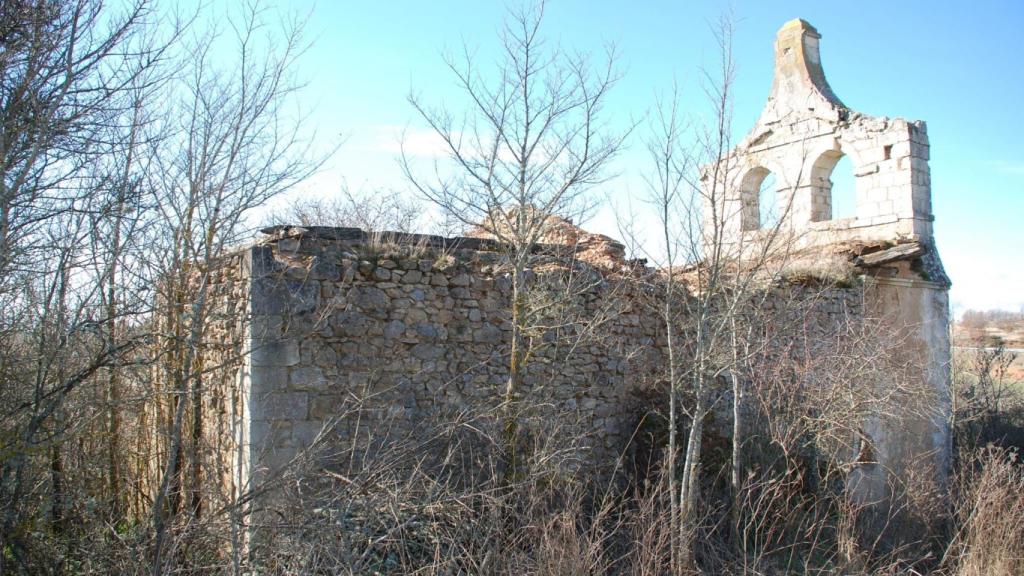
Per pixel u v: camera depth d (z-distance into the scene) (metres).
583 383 9.25
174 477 7.11
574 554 6.50
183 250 6.68
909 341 12.41
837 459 9.52
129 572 5.93
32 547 6.37
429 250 8.59
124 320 7.09
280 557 6.18
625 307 9.41
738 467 8.41
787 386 9.22
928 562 9.38
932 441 12.34
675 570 7.20
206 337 8.09
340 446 7.39
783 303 10.28
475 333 8.46
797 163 14.13
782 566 8.29
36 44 6.11
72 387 6.30
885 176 13.00
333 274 7.69
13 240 6.14
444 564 6.19
